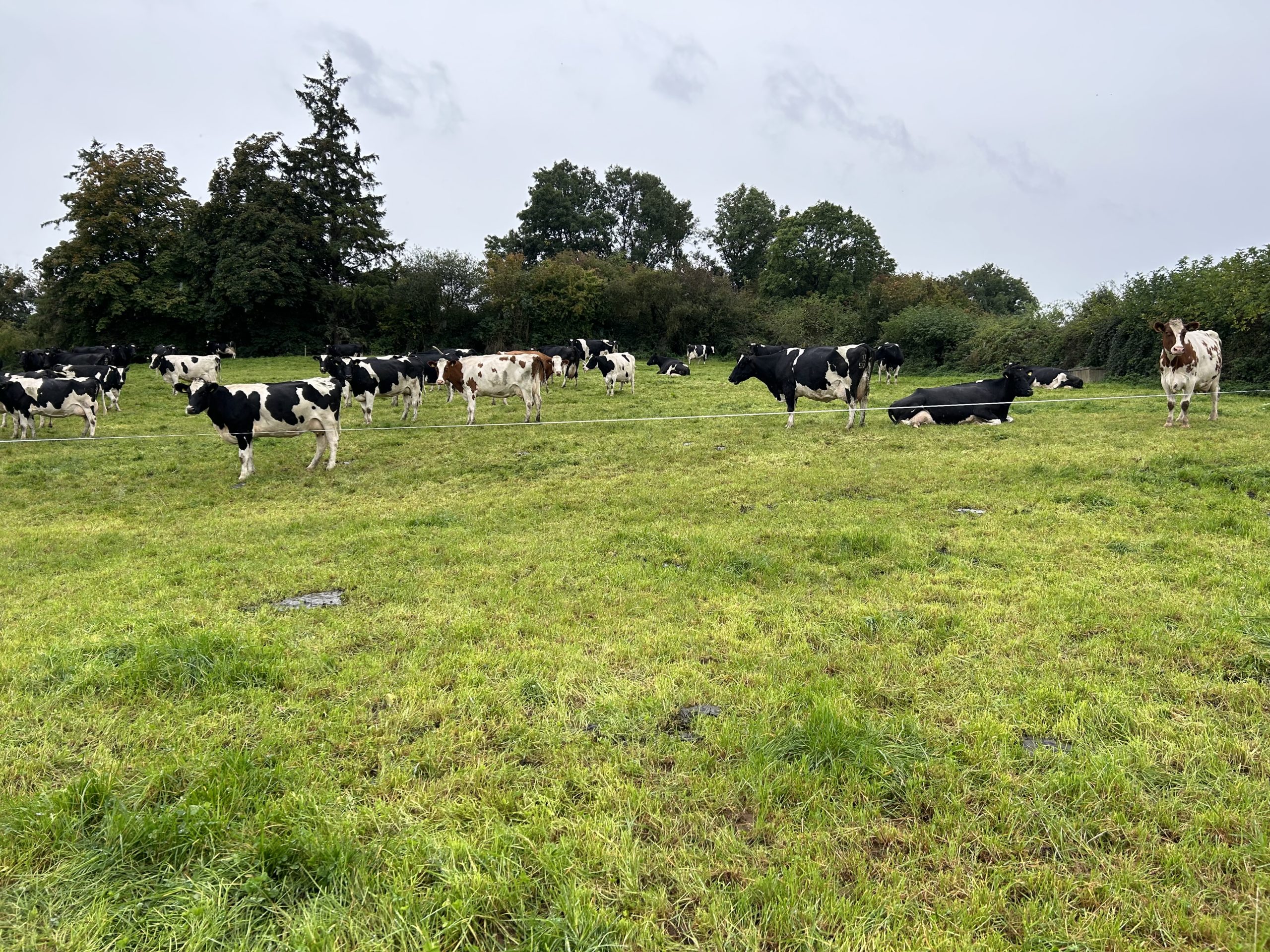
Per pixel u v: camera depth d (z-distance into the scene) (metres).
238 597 5.82
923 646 4.55
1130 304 25.05
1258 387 19.92
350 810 3.02
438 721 3.80
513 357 16.14
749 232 74.38
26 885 2.60
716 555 6.50
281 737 3.61
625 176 78.88
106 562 7.03
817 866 2.64
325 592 6.00
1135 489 8.35
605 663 4.41
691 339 53.00
